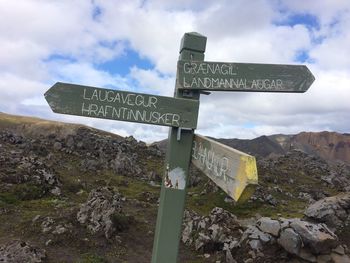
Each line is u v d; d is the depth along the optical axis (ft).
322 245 66.18
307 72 19.15
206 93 19.62
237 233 81.97
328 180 230.27
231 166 15.93
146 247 79.41
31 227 78.23
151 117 18.45
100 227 79.05
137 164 222.28
